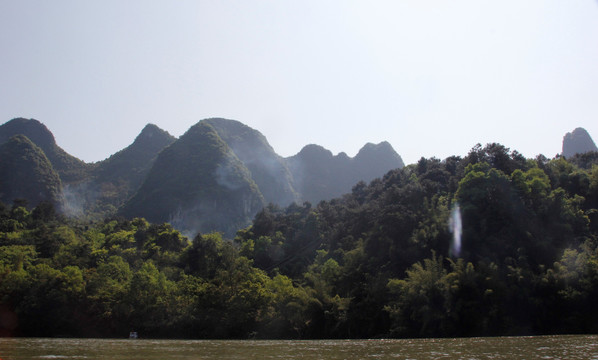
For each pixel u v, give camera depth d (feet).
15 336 224.74
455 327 172.55
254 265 353.92
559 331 173.58
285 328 217.15
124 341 179.11
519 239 205.98
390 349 121.29
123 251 329.93
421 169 408.67
